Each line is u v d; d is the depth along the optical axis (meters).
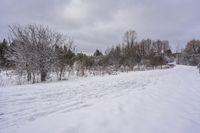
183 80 13.77
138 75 17.58
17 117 4.77
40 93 7.71
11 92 7.78
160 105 6.10
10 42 12.95
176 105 6.18
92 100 6.65
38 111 5.27
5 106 5.71
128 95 7.62
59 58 14.26
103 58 29.58
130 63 32.34
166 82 12.20
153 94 7.90
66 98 6.91
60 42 14.23
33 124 4.30
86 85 10.29
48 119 4.62
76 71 19.59
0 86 9.88
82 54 21.09
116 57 32.06
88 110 5.39
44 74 12.86
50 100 6.56
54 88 9.04
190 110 5.71
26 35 12.48
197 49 79.31
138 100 6.71
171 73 21.12
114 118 4.73
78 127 4.14
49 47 13.06
